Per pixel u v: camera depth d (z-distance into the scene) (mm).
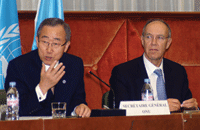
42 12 12508
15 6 12227
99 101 13555
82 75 10117
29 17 13344
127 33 14109
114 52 13961
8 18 11977
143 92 9211
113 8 15453
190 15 14328
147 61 10430
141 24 14203
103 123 5629
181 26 14328
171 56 14219
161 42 10203
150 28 10273
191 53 14344
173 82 10445
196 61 14352
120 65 10648
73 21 13695
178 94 10281
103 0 15352
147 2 15703
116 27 14039
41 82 8070
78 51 13703
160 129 5836
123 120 5773
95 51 13828
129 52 14062
